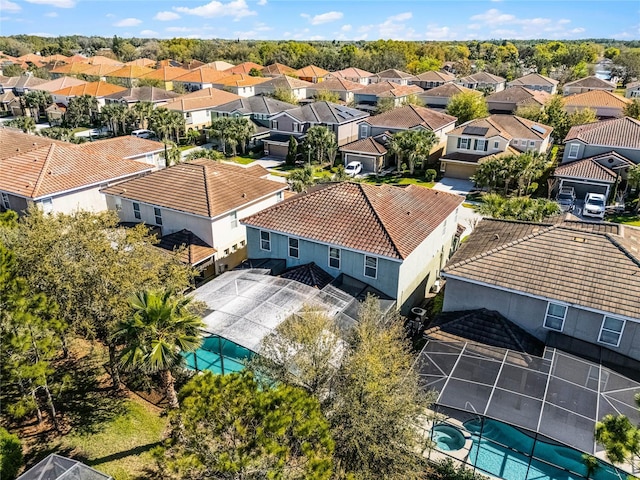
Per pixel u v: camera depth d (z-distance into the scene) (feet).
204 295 81.82
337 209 90.48
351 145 197.88
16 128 230.89
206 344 73.61
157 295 55.77
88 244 59.00
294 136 219.61
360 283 85.15
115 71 369.91
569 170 156.56
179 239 101.76
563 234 76.84
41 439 59.06
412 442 48.70
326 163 204.33
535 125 197.88
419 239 85.30
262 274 88.12
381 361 54.60
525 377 62.28
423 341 82.99
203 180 108.47
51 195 110.42
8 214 88.33
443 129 207.31
